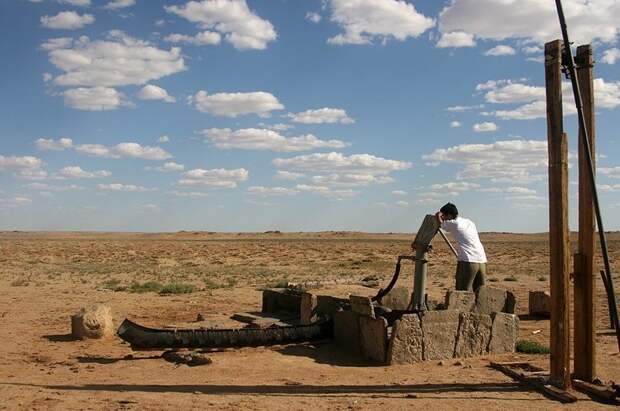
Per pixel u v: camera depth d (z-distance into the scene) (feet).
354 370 32.45
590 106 28.12
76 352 38.06
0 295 71.10
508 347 37.32
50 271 121.90
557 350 27.68
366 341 35.45
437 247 287.28
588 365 28.78
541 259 187.83
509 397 26.94
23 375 31.55
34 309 58.34
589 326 28.81
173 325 45.52
